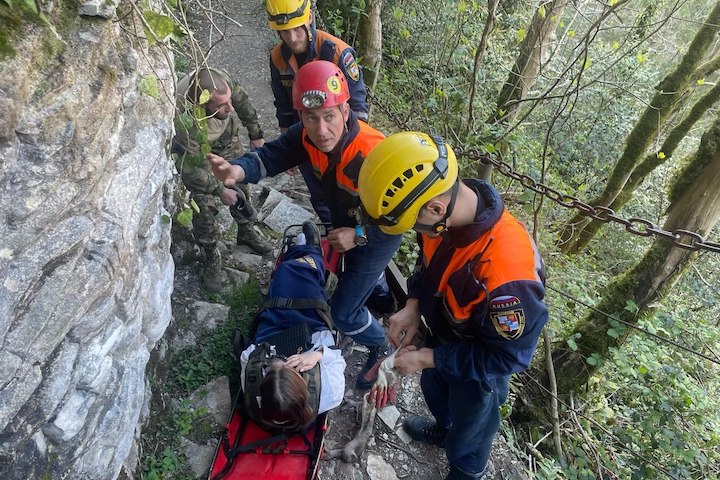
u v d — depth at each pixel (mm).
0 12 1070
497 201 1630
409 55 6887
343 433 2893
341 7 5922
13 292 1144
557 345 4945
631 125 8031
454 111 4516
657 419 4277
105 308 1542
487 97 6750
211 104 2582
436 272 1767
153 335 2248
